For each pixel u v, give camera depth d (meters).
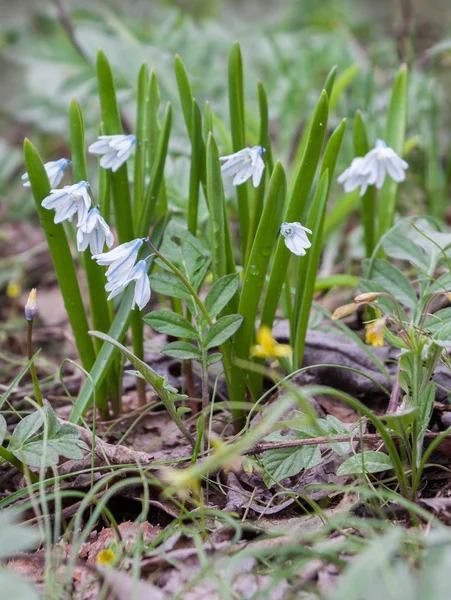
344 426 0.39
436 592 0.30
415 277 0.54
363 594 0.31
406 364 0.37
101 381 0.42
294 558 0.35
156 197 0.42
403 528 0.36
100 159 0.42
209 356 0.40
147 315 0.40
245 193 0.44
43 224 0.40
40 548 0.38
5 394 0.40
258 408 0.42
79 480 0.40
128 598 0.34
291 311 0.44
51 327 0.58
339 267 0.59
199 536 0.37
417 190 0.63
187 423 0.45
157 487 0.40
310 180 0.40
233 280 0.40
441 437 0.36
